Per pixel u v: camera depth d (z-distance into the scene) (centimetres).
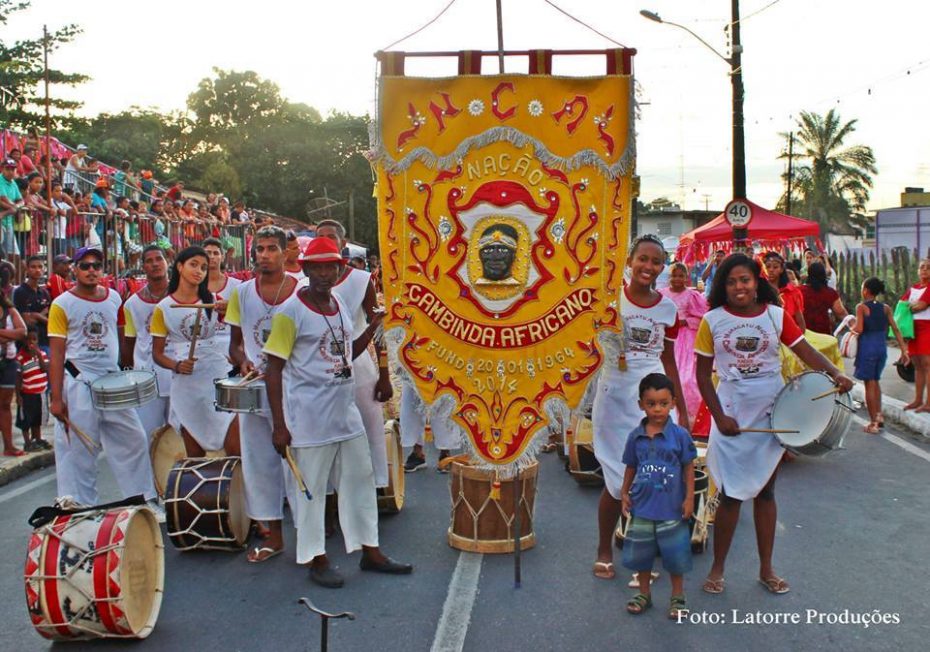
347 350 574
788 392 528
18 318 942
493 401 571
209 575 589
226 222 2488
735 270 531
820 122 6575
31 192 1466
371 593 552
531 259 568
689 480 507
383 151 568
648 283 584
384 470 682
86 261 670
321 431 561
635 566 510
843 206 6556
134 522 487
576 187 565
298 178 5275
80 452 674
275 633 494
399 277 572
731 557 612
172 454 762
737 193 2153
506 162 566
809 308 1129
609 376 583
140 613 489
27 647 483
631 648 469
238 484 635
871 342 1062
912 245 2817
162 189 2564
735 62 2116
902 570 586
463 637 484
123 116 4778
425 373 573
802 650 466
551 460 924
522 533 630
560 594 546
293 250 759
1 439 1064
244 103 5672
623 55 564
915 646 470
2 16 2820
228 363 744
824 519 702
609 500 573
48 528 479
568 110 564
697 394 931
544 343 570
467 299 571
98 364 680
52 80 2869
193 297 724
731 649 468
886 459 920
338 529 679
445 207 568
